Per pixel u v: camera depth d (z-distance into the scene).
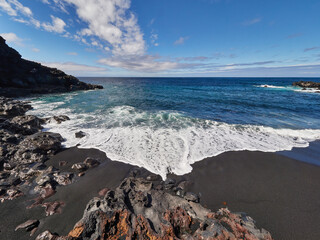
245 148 10.21
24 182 6.74
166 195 6.03
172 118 16.50
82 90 46.09
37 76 40.44
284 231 4.87
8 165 7.67
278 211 5.57
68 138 11.30
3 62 34.62
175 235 4.55
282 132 13.04
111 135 11.88
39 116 17.17
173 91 43.41
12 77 35.03
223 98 30.64
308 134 12.68
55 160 8.62
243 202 5.96
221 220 4.98
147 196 5.75
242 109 21.41
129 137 11.53
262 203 5.92
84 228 4.30
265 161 8.82
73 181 6.89
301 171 8.02
